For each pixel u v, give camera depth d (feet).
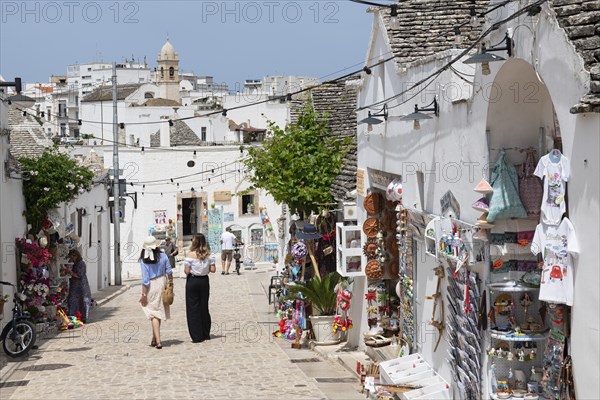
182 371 51.55
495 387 33.99
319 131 72.08
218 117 217.15
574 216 27.40
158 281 59.82
